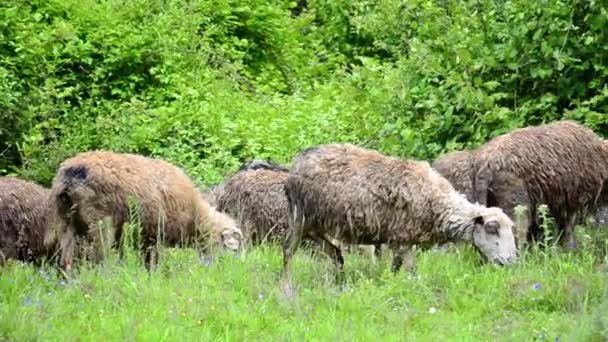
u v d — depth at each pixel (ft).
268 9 131.34
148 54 115.96
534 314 53.01
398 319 52.44
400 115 86.53
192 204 68.64
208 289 56.65
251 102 113.39
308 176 60.44
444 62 85.61
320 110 108.88
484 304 54.44
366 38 140.87
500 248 60.70
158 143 103.76
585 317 49.24
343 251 68.23
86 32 116.47
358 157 61.05
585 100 81.61
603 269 58.54
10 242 65.92
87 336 48.47
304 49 141.28
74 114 104.32
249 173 78.28
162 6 123.75
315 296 56.03
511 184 65.67
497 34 84.69
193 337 48.73
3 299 55.62
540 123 80.79
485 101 80.23
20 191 66.44
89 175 62.54
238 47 128.47
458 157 70.23
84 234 63.10
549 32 80.59
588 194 67.00
